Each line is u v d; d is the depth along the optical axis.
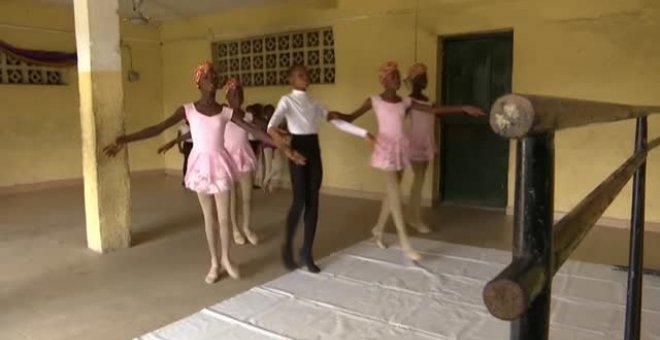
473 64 5.59
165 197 6.39
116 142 3.70
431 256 3.85
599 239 4.34
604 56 4.71
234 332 2.63
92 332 2.68
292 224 3.52
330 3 6.52
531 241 0.64
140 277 3.51
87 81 3.94
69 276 3.53
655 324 2.62
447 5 5.49
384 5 5.93
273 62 7.16
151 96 8.45
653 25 4.47
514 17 5.11
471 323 2.70
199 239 4.45
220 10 7.38
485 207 5.68
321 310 2.89
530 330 0.63
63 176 7.43
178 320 2.81
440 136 5.83
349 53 6.31
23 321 2.81
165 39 8.38
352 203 6.02
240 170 4.09
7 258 3.93
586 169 4.92
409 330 2.63
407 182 5.92
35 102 7.03
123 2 6.73
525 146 0.63
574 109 0.70
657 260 3.78
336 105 6.52
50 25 7.06
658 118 4.55
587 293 3.06
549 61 4.98
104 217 4.06
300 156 3.31
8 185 6.84
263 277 3.50
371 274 3.46
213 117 3.35
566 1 4.82
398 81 3.75
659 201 4.61
